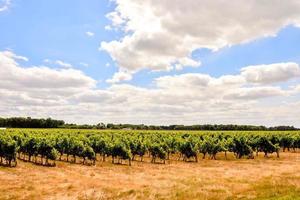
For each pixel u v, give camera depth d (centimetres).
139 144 6594
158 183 3731
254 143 7531
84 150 5891
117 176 4438
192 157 6931
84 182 3869
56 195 3141
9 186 3581
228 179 3950
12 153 5209
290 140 8625
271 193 2805
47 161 5778
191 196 2928
